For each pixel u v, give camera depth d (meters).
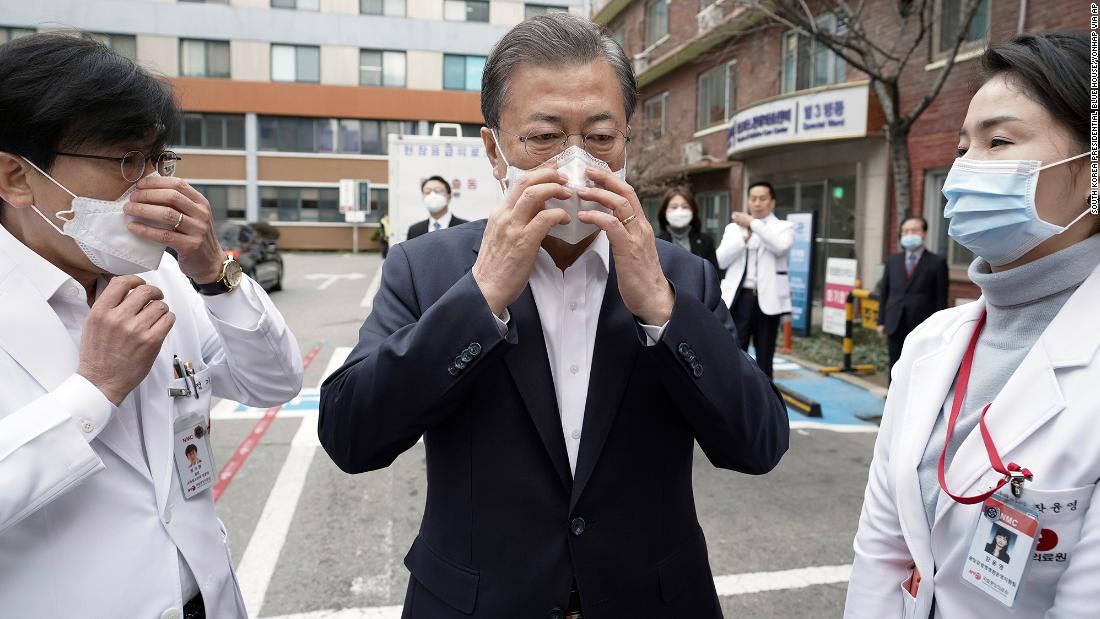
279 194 28.23
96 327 1.06
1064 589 1.03
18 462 0.98
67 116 1.03
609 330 1.26
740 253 5.84
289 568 3.02
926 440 1.27
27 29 25.11
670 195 5.77
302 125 28.20
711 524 3.48
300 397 5.96
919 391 1.33
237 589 1.39
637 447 1.26
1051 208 1.13
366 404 1.16
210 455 1.34
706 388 1.17
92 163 1.08
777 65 11.98
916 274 5.91
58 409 1.02
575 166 1.14
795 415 5.58
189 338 1.41
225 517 3.53
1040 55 1.10
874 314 7.72
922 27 7.33
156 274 1.40
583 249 1.31
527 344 1.23
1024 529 1.05
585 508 1.21
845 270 8.16
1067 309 1.12
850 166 10.33
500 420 1.21
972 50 8.19
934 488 1.23
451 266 1.35
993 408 1.15
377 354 1.17
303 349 8.17
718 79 14.30
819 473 4.21
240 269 1.46
